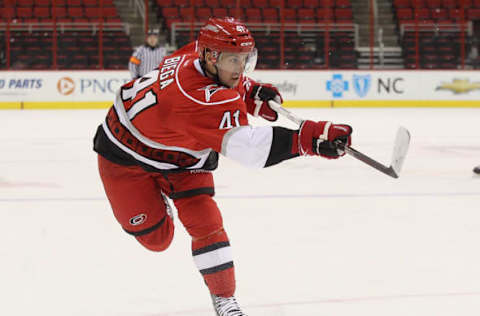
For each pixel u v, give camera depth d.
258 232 15.23
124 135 9.06
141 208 9.55
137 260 12.99
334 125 7.66
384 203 18.61
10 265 12.73
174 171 9.11
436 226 15.82
